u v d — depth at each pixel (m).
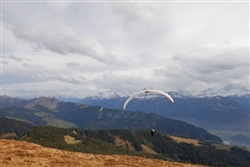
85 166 35.84
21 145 45.41
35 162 34.56
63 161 36.81
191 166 44.75
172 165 43.22
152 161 45.06
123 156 48.53
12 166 31.42
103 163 39.22
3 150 39.81
